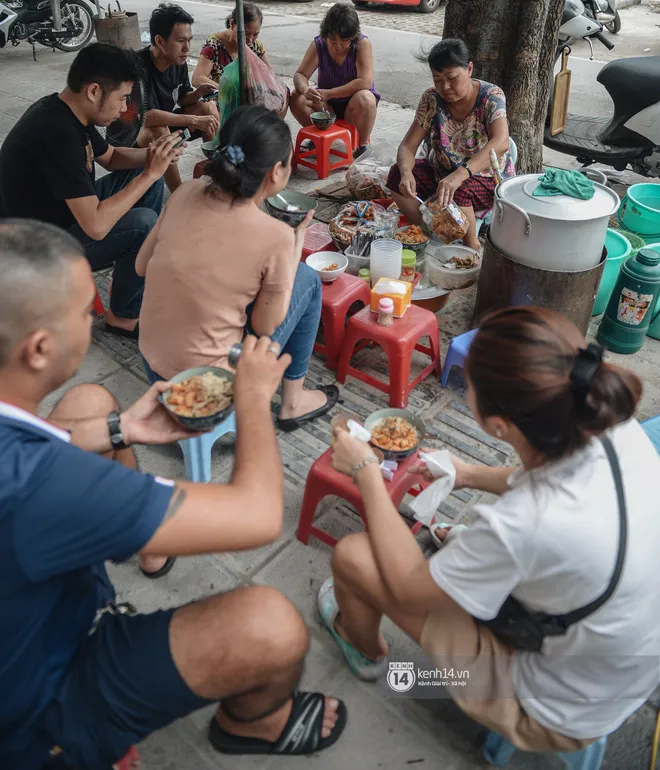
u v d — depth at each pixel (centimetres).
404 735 169
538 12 381
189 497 116
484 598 126
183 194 212
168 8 393
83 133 273
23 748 126
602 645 124
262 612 134
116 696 128
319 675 183
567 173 273
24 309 107
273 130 191
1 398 114
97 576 146
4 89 708
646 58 454
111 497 108
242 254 202
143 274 233
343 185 462
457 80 329
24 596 109
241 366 142
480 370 122
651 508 123
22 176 275
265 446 131
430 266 332
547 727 138
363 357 316
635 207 363
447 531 209
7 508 103
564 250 264
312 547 221
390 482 203
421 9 1138
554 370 114
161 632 132
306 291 240
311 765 162
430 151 388
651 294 300
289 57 834
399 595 140
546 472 121
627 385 115
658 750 167
